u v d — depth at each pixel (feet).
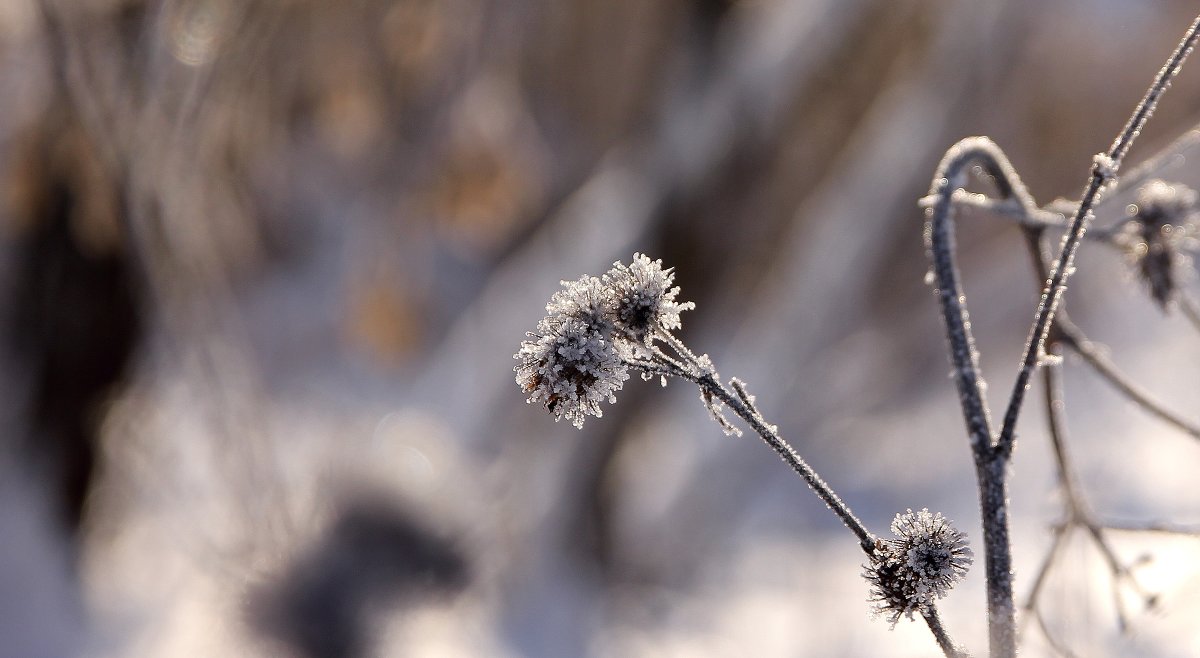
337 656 4.27
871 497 10.58
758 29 8.88
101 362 6.93
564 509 8.70
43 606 6.77
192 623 6.15
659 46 9.42
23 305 6.86
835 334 10.25
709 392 2.30
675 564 8.89
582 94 11.33
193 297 6.52
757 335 9.50
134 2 6.29
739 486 9.32
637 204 9.05
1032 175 11.46
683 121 8.83
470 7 7.92
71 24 6.10
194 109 6.50
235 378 6.50
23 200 6.49
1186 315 2.62
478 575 5.13
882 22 9.37
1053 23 9.37
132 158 6.31
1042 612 2.87
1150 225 2.60
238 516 5.46
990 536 2.27
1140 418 10.65
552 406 2.28
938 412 12.17
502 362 9.14
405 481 4.86
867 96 9.69
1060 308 2.59
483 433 8.94
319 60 7.56
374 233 8.61
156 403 7.26
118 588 6.89
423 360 9.69
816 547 9.30
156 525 6.89
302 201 9.68
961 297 2.32
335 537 4.53
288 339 10.11
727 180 8.70
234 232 7.32
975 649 4.37
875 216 9.20
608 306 2.31
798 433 10.28
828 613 7.66
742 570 8.87
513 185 8.35
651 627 8.22
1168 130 11.34
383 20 7.71
